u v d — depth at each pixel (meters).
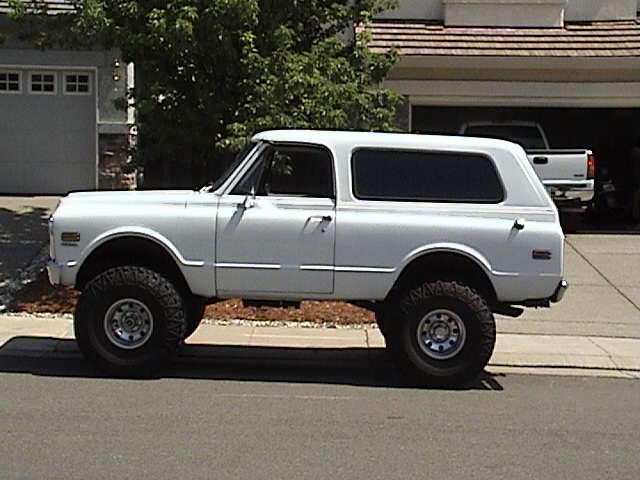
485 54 16.84
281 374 9.39
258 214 8.84
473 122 18.14
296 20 12.70
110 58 18.70
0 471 6.15
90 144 19.05
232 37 11.92
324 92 11.91
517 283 8.89
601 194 19.59
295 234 8.82
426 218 8.87
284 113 11.76
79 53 18.70
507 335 11.27
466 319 8.84
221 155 12.49
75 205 8.97
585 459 6.78
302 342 10.73
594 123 19.48
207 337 10.78
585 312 12.38
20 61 18.64
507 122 18.08
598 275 14.38
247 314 11.66
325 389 8.83
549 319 12.02
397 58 13.85
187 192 9.20
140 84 12.78
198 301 9.60
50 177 19.09
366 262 8.84
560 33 17.59
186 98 12.26
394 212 8.88
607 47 17.06
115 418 7.51
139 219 8.86
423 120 18.33
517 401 8.55
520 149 9.12
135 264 9.13
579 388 9.15
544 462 6.68
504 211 8.95
